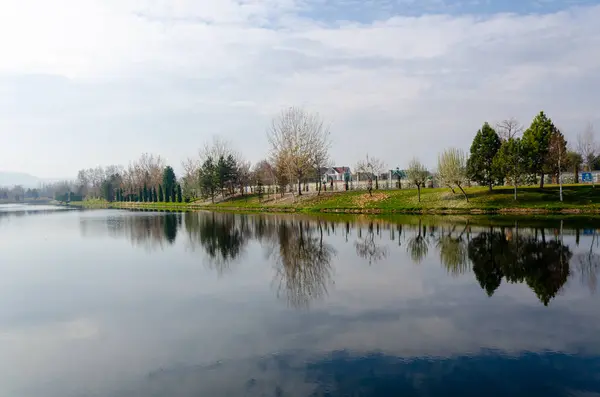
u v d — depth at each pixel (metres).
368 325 13.59
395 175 105.00
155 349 12.21
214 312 15.38
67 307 16.66
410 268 21.75
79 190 199.00
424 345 11.95
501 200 52.03
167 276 21.61
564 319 13.85
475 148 58.00
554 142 53.34
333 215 58.16
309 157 78.19
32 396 9.85
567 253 24.25
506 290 17.30
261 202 83.50
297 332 13.12
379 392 9.42
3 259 27.83
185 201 118.38
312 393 9.45
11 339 13.39
